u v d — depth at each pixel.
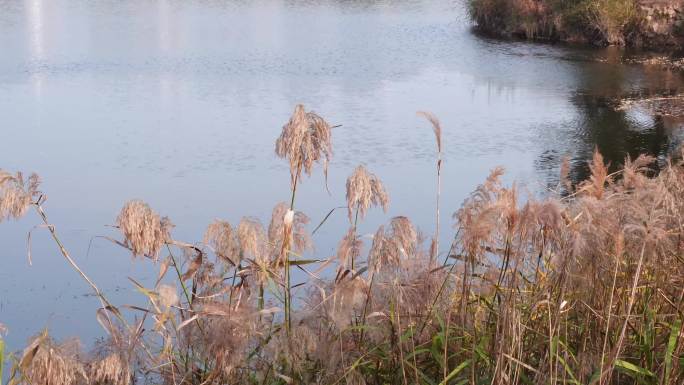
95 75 26.88
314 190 15.77
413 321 4.30
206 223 14.10
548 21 34.69
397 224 3.88
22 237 12.79
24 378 3.32
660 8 32.50
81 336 8.96
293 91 24.83
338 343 4.07
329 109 22.64
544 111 22.33
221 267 4.30
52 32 35.34
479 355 4.10
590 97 23.97
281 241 4.21
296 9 43.88
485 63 29.39
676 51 31.36
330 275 8.74
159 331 4.05
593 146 18.97
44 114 21.69
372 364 4.24
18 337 9.03
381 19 40.38
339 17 41.12
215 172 16.97
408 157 18.25
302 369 4.03
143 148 18.64
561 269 3.99
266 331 4.20
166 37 34.53
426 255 4.33
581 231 3.92
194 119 21.36
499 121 21.36
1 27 36.56
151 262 11.25
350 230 4.10
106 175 16.59
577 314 4.30
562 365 4.00
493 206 3.83
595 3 33.44
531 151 18.62
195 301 4.23
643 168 4.83
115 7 44.00
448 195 15.67
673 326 3.79
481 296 4.34
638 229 3.75
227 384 3.94
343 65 29.08
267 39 34.34
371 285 4.10
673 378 3.84
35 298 10.19
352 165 17.55
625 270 4.29
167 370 4.18
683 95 23.94
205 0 47.22
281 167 17.30
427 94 24.59
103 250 12.03
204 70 27.89
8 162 17.44
